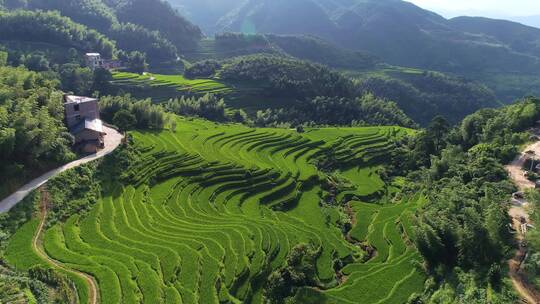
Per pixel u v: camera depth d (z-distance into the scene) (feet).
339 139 346.95
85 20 652.48
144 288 131.23
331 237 190.08
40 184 175.22
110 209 183.21
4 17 484.33
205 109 404.16
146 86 453.17
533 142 230.07
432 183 233.96
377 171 310.24
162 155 240.32
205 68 536.83
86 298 122.01
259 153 289.12
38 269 128.98
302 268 155.12
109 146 229.86
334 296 143.13
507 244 136.05
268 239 175.11
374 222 209.36
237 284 146.61
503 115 279.49
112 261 142.92
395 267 159.33
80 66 456.86
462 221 152.56
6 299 108.37
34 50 467.52
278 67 507.30
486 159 208.03
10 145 167.73
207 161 244.83
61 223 165.07
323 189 260.83
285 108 450.30
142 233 168.04
